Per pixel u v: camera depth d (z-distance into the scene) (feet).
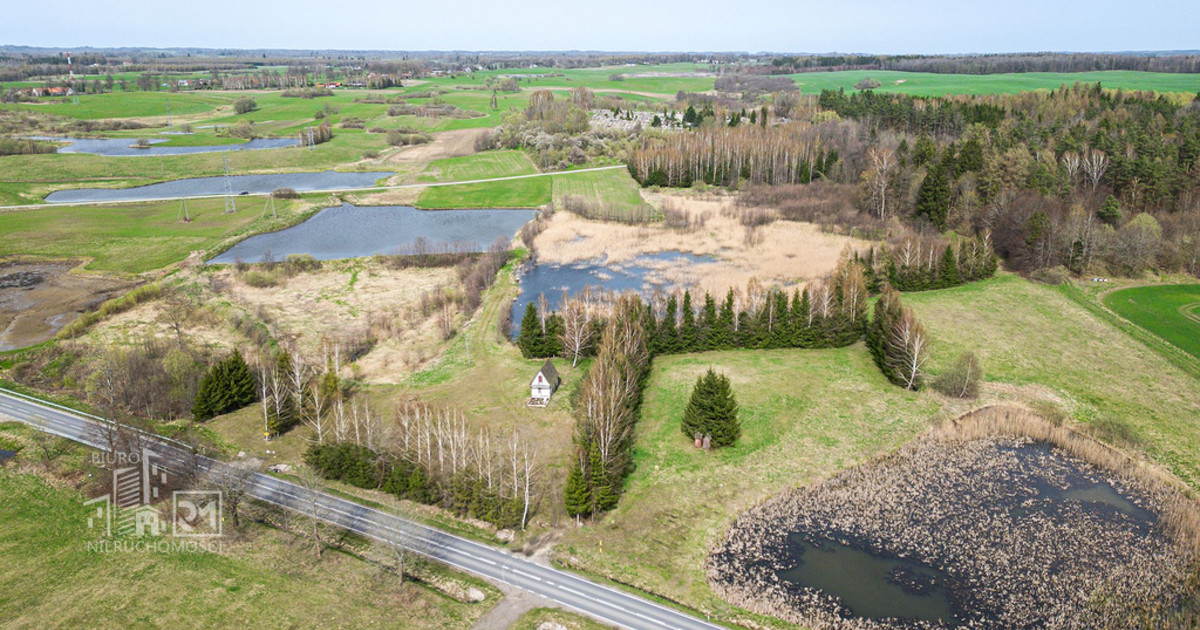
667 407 340.59
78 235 613.93
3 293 486.79
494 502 254.68
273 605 213.05
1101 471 290.56
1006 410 333.83
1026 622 213.87
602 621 211.00
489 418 325.83
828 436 315.99
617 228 646.33
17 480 274.36
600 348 344.69
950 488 280.31
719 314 422.41
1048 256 507.71
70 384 363.15
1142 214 511.40
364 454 276.82
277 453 299.79
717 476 286.66
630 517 261.03
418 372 379.76
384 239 634.84
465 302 472.44
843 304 407.03
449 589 223.30
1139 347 395.34
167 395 338.75
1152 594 223.51
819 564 238.89
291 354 376.27
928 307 455.63
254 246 604.90
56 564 229.25
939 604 221.05
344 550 241.76
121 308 454.40
